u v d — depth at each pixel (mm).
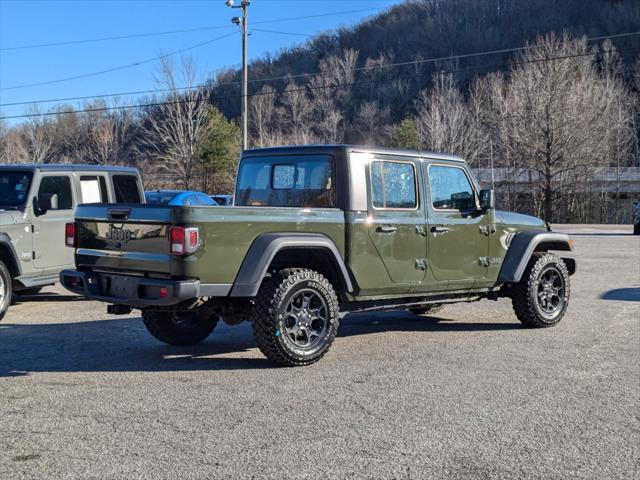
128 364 6617
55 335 8250
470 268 8000
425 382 5945
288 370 6352
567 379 6086
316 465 4051
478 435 4602
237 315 6723
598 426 4816
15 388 5699
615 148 68812
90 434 4559
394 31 109875
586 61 66625
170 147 56500
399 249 7234
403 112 88938
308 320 6492
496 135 64438
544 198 58594
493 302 11211
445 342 7785
